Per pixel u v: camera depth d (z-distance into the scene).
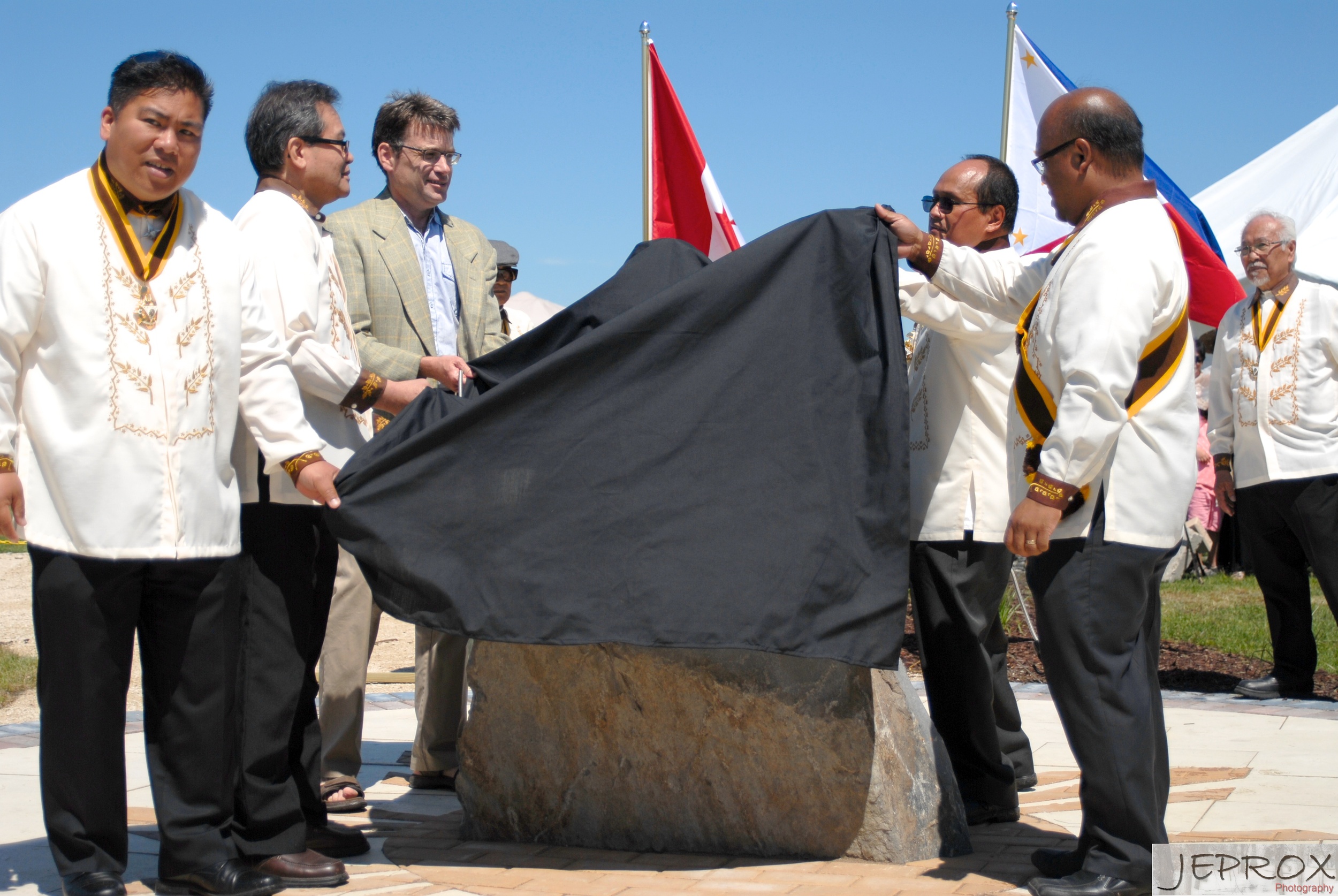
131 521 3.17
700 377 3.59
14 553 15.50
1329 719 6.00
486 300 5.16
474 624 3.44
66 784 3.21
